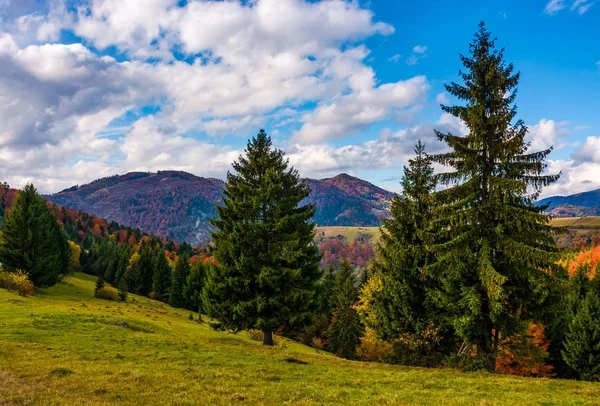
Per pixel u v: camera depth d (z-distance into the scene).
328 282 32.53
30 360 18.09
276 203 31.78
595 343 37.91
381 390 15.46
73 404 11.73
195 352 23.50
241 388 14.78
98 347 22.50
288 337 67.81
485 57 21.59
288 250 29.34
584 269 53.16
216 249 31.50
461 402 13.24
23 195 61.28
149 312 62.34
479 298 20.19
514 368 31.23
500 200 20.55
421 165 27.19
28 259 58.88
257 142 33.50
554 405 13.07
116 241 183.12
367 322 28.39
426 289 24.08
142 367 18.05
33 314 31.08
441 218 22.17
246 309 29.17
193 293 85.06
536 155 20.25
